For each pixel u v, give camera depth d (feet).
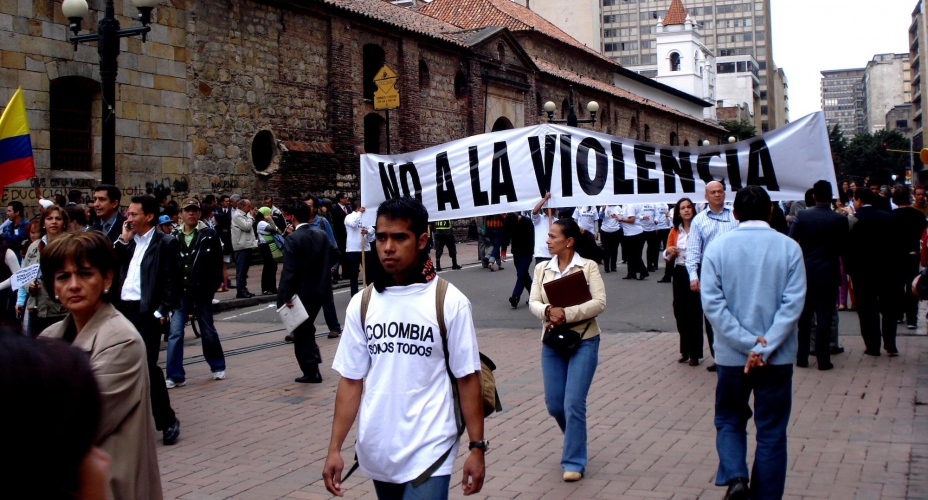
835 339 32.89
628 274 63.62
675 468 19.93
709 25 483.51
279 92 82.17
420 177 31.12
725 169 27.58
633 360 33.60
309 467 20.99
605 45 479.00
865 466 19.49
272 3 80.89
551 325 19.66
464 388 11.87
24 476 4.01
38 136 60.54
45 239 27.73
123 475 11.05
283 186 81.87
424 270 12.00
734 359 16.31
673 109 206.49
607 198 28.45
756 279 16.28
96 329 11.76
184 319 31.27
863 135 367.25
